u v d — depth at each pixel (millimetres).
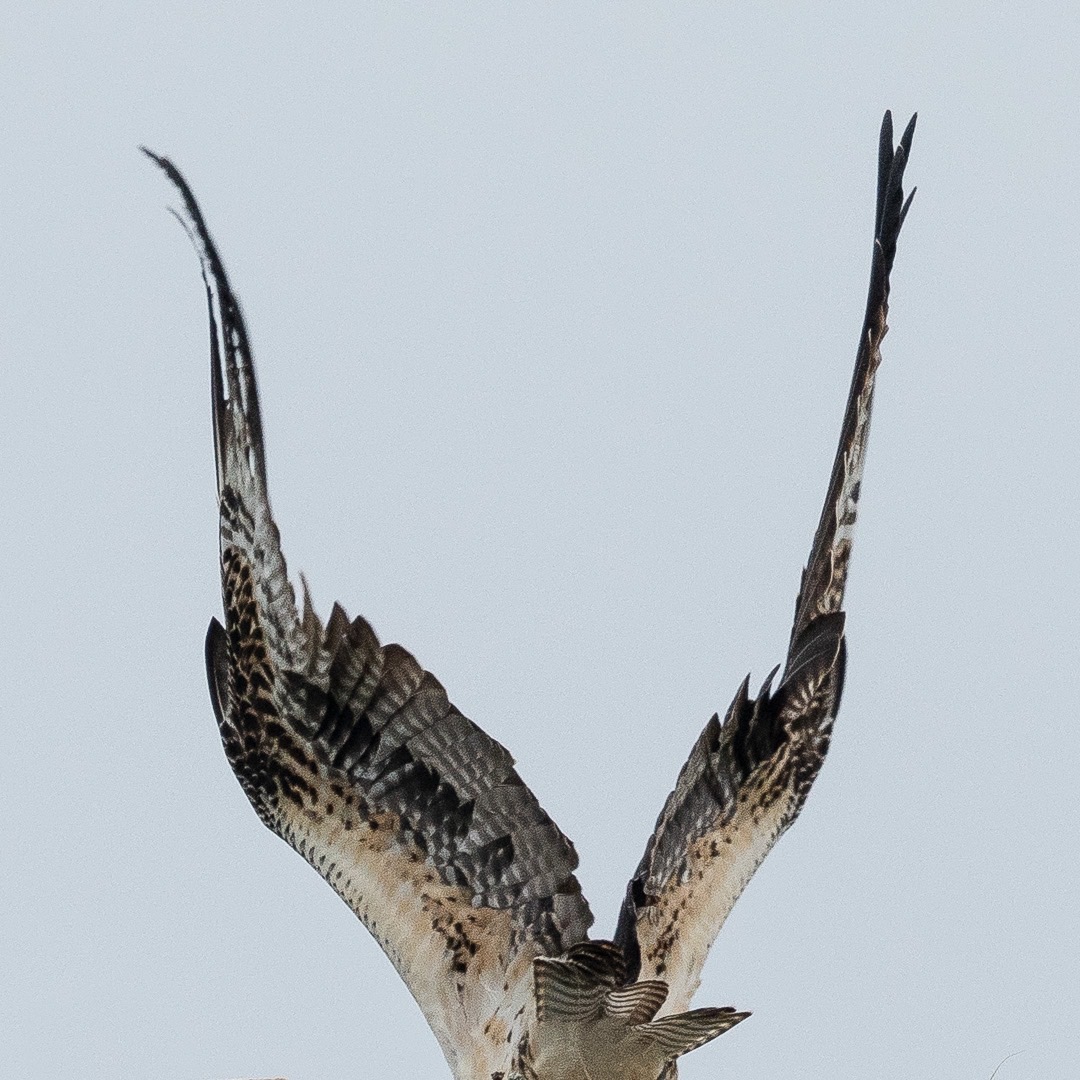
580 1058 13781
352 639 13883
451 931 14445
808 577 16172
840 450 16141
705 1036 13633
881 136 16250
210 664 14195
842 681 16078
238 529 13945
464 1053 14414
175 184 13609
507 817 14352
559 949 14461
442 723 14086
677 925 15078
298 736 14133
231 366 13797
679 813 15172
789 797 15781
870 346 16109
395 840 14352
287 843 14328
